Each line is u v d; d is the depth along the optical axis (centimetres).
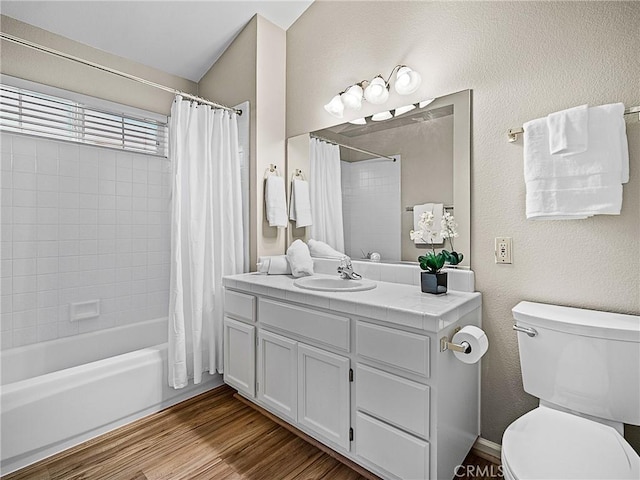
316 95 246
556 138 137
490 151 168
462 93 175
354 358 155
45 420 166
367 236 217
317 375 169
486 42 169
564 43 147
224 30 255
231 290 221
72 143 240
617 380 121
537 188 142
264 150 251
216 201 240
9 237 216
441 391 133
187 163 223
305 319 172
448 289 179
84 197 247
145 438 183
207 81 293
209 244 232
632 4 133
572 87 146
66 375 174
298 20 258
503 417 167
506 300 165
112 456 169
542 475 97
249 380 207
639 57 132
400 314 137
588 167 132
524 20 157
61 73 231
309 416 174
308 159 250
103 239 256
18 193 219
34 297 226
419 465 133
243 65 256
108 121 257
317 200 244
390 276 203
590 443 110
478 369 172
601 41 139
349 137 226
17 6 206
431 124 188
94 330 253
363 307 148
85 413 179
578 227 146
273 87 258
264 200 253
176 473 158
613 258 139
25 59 217
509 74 162
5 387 160
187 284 228
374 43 214
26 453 161
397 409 139
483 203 171
